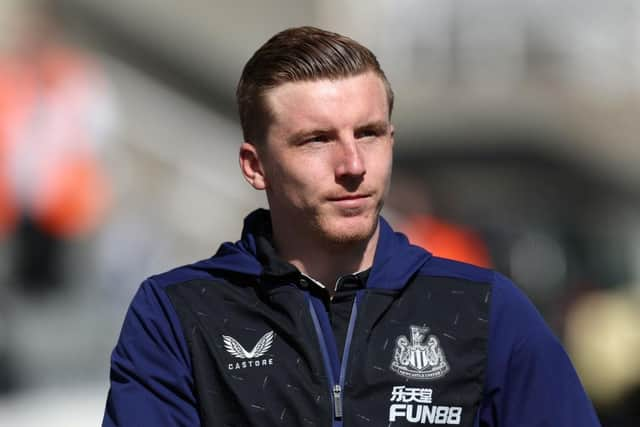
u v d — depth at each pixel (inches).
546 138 1624.0
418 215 1168.8
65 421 857.5
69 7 1243.2
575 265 1233.4
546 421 317.7
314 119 317.7
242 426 318.0
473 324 323.6
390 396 317.1
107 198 1118.4
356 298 327.3
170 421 322.3
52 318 967.6
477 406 319.6
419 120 1615.4
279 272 326.0
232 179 1328.7
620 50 2048.5
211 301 331.0
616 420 725.3
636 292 1149.1
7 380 875.4
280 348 322.7
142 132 1262.3
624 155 1683.1
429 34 1988.2
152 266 1152.8
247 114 333.4
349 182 319.0
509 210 1465.3
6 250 1000.9
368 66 322.7
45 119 1037.2
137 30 1304.1
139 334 332.2
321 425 314.5
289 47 323.9
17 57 1064.2
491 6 2007.9
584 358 936.9
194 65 1346.0
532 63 2004.2
